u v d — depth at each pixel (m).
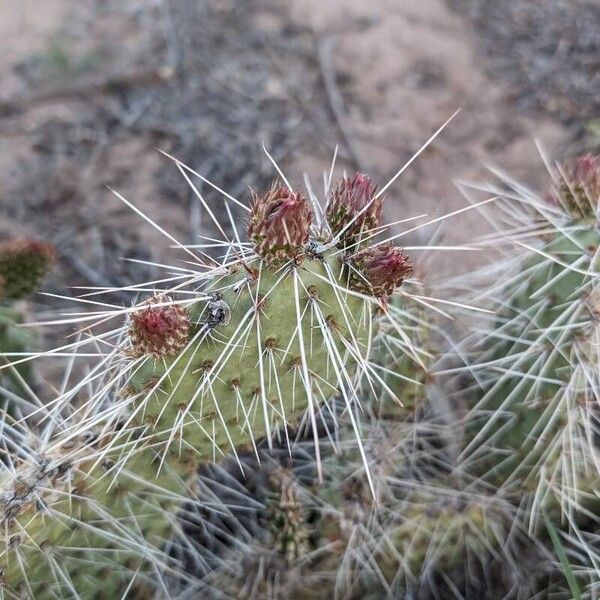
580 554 0.53
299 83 1.00
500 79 1.03
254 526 0.54
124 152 0.91
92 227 0.83
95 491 0.44
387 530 0.52
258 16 1.10
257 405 0.42
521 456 0.52
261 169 0.89
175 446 0.45
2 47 1.04
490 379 0.52
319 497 0.53
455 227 0.85
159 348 0.40
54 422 0.46
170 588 0.52
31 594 0.44
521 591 0.54
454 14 1.12
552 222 0.49
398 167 0.92
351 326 0.41
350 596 0.53
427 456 0.54
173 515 0.48
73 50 1.03
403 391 0.52
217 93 0.98
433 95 1.01
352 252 0.41
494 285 0.53
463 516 0.52
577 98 1.00
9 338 0.56
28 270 0.59
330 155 0.92
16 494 0.43
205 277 0.41
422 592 0.55
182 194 0.86
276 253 0.39
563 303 0.48
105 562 0.47
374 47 1.06
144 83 0.99
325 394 0.43
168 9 1.10
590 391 0.50
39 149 0.91
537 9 1.13
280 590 0.52
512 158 0.94
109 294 0.76
